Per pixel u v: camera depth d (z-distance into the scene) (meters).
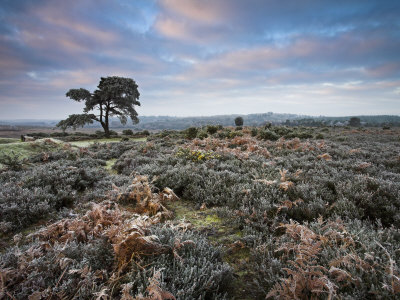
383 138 19.59
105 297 2.01
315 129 38.88
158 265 2.44
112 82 42.59
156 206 4.46
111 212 3.88
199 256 2.76
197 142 14.44
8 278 2.29
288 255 2.76
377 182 4.53
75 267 2.49
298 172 5.58
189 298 2.05
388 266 2.10
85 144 20.84
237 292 2.46
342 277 2.07
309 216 3.83
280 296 2.06
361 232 2.85
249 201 4.29
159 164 8.13
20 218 4.07
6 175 6.75
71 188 5.93
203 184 5.71
